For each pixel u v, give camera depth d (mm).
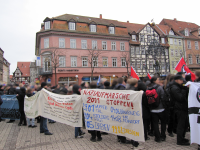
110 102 5035
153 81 5418
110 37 33344
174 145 4887
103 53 32781
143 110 4969
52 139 5832
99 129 5215
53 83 29406
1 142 5695
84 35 31547
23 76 77500
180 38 40469
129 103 4688
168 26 44344
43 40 30453
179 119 4934
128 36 34594
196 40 42750
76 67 30766
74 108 5855
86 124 5453
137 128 4512
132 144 4980
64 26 30828
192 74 7000
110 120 5016
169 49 38750
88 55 31828
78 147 4953
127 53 34656
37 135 6395
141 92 4527
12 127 7887
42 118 6633
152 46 35219
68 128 7402
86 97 5492
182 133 4883
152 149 4602
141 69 36188
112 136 6070
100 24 33750
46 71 30109
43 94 6500
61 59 30141
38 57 29484
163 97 5180
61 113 6059
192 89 4504
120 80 6004
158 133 5176
